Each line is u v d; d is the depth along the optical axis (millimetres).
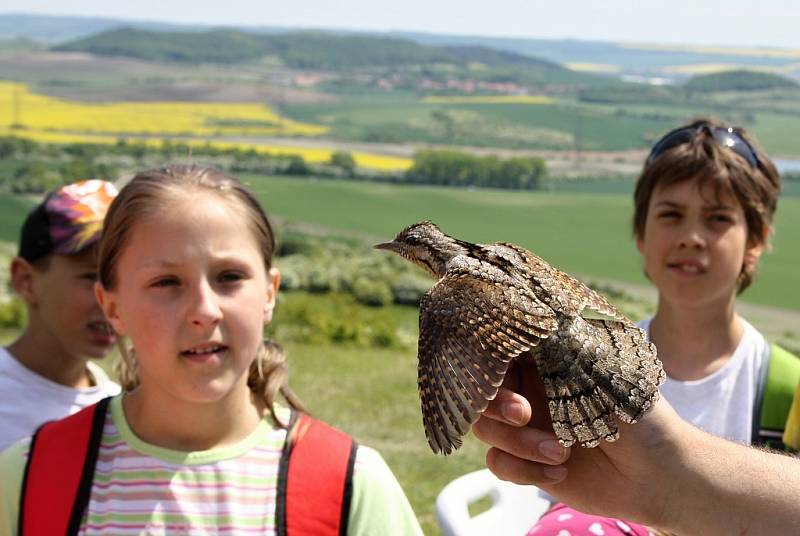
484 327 2266
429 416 2271
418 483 8414
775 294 45312
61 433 2961
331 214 72688
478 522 3875
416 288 35781
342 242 55000
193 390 2830
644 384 2145
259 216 3076
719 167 3977
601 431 2109
